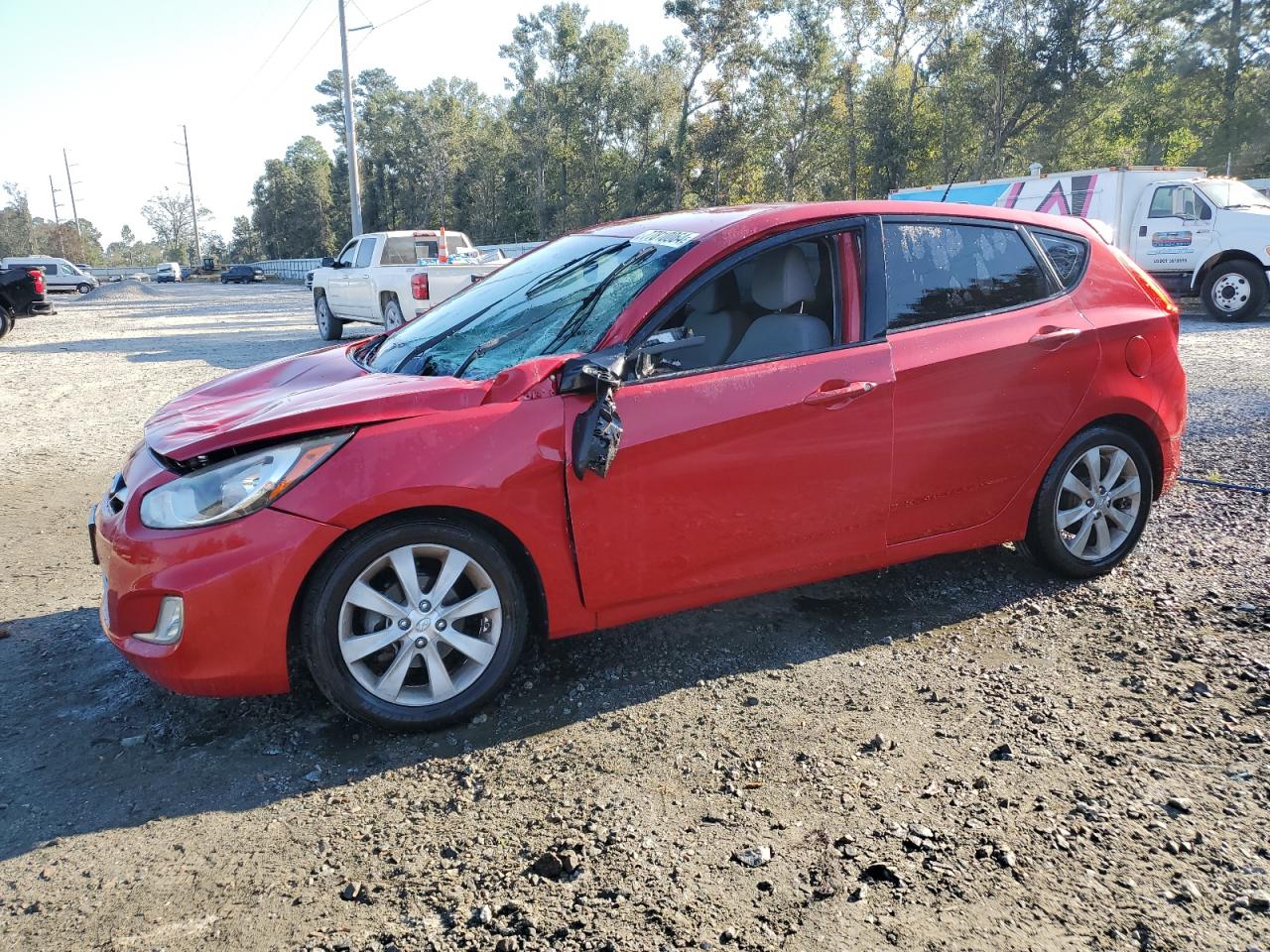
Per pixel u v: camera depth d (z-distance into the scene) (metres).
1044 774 2.79
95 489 6.45
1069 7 47.62
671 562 3.34
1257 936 2.13
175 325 22.34
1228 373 9.66
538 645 3.72
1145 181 15.88
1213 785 2.72
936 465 3.74
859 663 3.54
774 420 3.38
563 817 2.63
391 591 3.09
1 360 14.69
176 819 2.68
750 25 59.97
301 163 129.38
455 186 93.75
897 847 2.47
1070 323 4.02
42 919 2.27
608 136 75.88
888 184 56.50
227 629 2.85
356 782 2.85
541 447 3.08
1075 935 2.15
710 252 3.43
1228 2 46.19
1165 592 4.12
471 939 2.17
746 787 2.76
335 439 2.93
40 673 3.63
